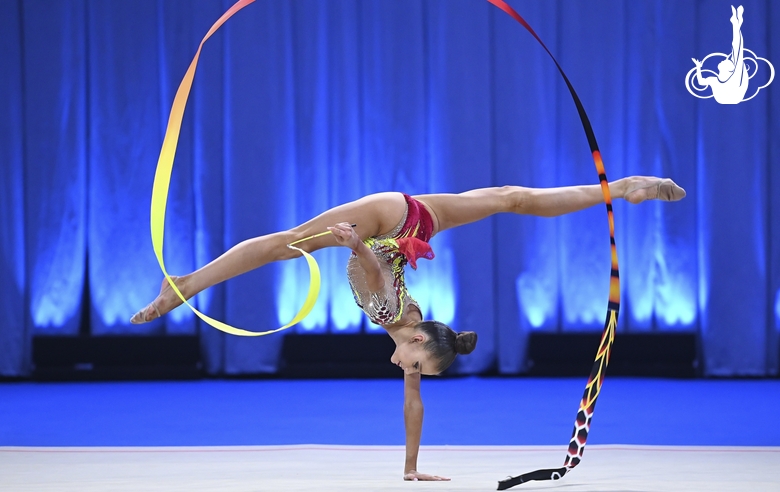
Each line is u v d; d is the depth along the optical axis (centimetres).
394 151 1812
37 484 729
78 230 1812
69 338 1775
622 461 862
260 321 1805
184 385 1716
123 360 1786
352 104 1816
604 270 1800
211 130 1812
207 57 1812
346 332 1814
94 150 1811
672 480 738
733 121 1778
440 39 1809
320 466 844
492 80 1817
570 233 1805
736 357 1775
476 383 1716
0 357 1795
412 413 759
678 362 1766
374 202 766
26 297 1811
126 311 1806
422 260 1800
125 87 1811
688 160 1791
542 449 957
